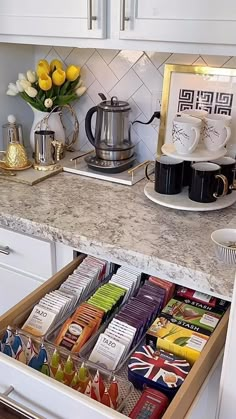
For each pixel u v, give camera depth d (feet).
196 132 4.14
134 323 3.47
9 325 3.41
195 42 3.90
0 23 4.77
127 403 3.00
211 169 4.16
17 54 5.76
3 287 4.69
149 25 4.01
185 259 3.40
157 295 3.80
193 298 3.72
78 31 4.35
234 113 4.81
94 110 5.17
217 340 3.18
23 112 6.13
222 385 2.89
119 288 3.87
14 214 4.13
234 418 2.94
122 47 4.26
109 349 3.29
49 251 4.13
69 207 4.31
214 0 3.66
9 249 4.40
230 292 3.12
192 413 2.94
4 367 2.93
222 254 3.31
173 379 2.99
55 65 5.50
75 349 3.34
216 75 4.81
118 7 4.08
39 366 3.11
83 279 3.88
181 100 5.08
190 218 4.10
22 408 2.92
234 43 3.73
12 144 5.25
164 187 4.35
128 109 5.19
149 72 5.27
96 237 3.72
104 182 4.99
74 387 3.03
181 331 3.34
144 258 3.46
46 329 3.44
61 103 5.56
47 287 3.81
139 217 4.11
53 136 5.30
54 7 4.38
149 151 5.61
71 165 5.37
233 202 4.25
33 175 5.04
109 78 5.57
